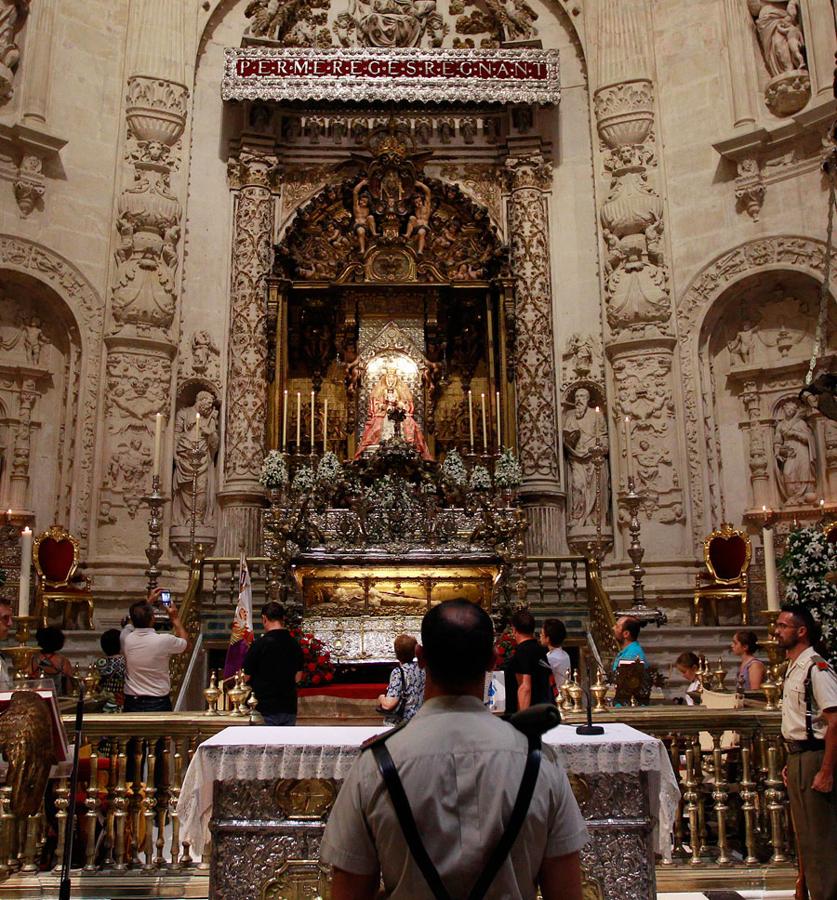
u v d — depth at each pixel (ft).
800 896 17.72
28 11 47.57
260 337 53.26
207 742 15.43
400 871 7.48
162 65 51.88
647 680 25.03
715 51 51.98
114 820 20.49
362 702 32.27
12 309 47.52
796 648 17.65
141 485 47.50
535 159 56.59
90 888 19.24
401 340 57.16
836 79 37.99
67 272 47.85
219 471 51.65
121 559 46.01
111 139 50.62
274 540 40.70
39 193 46.93
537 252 55.26
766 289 49.78
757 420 49.44
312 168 58.08
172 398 50.29
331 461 44.21
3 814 19.53
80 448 47.16
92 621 42.83
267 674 21.36
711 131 51.26
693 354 50.03
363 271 56.85
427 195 58.13
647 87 53.21
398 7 58.75
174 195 51.85
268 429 53.36
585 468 51.93
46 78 47.73
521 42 57.52
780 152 48.49
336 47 57.93
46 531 42.57
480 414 57.11
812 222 46.83
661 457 49.01
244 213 54.70
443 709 8.18
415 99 53.93
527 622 21.04
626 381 50.72
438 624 8.41
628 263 51.49
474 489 43.60
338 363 58.08
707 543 45.47
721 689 26.16
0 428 46.78
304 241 58.03
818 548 28.22
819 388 32.19
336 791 15.37
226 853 15.20
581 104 57.52
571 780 15.25
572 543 51.44
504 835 7.45
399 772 7.68
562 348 54.54
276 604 22.18
